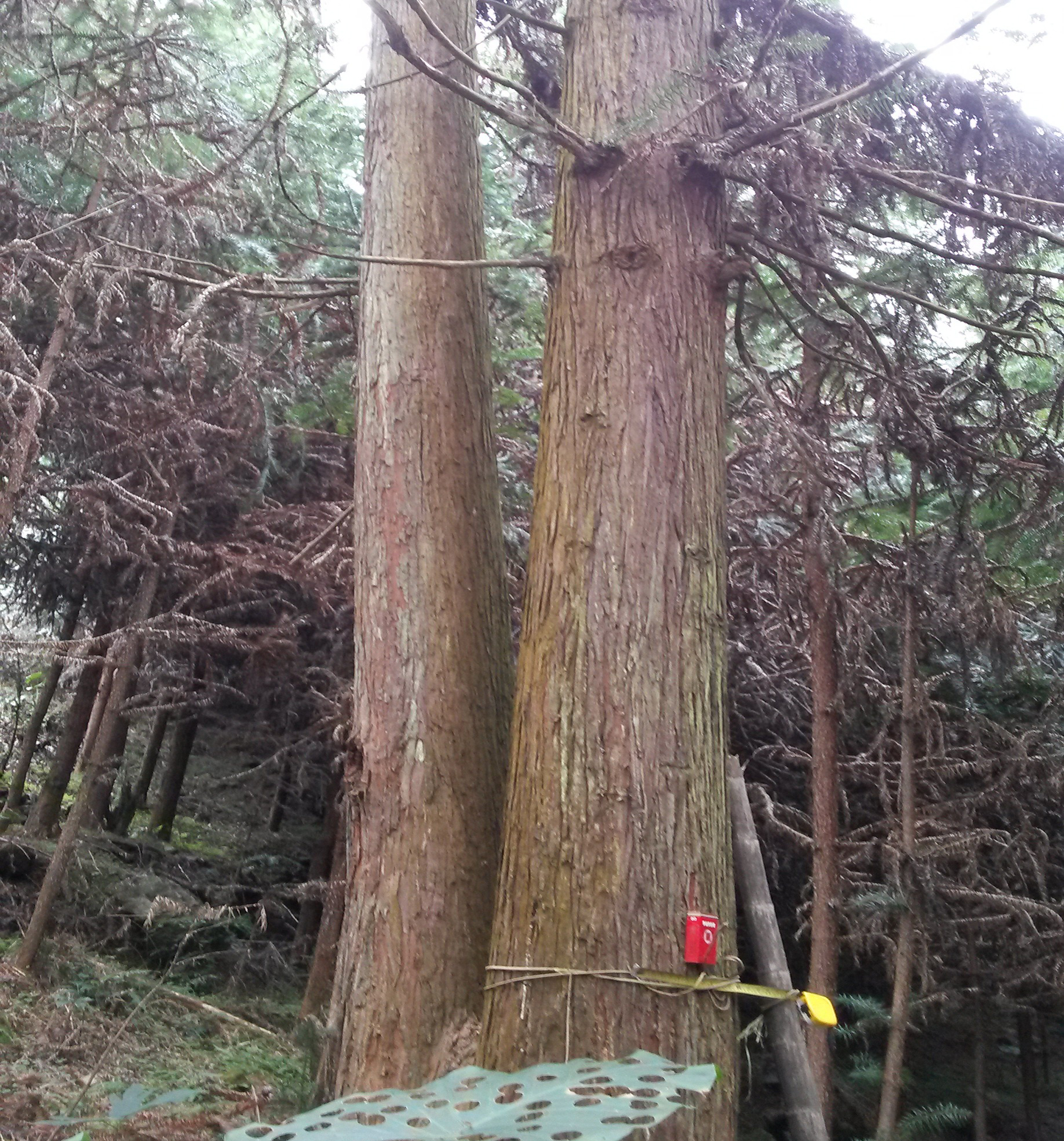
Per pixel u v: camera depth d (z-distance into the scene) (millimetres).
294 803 13305
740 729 8320
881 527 6980
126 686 8461
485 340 4480
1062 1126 9461
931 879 6273
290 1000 9469
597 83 3771
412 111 4508
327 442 8531
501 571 4176
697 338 3455
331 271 7867
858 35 4566
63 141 6543
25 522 8477
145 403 6930
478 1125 1289
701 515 3273
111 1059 6246
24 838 9617
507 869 3025
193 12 6988
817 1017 2834
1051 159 4539
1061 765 6891
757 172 3980
